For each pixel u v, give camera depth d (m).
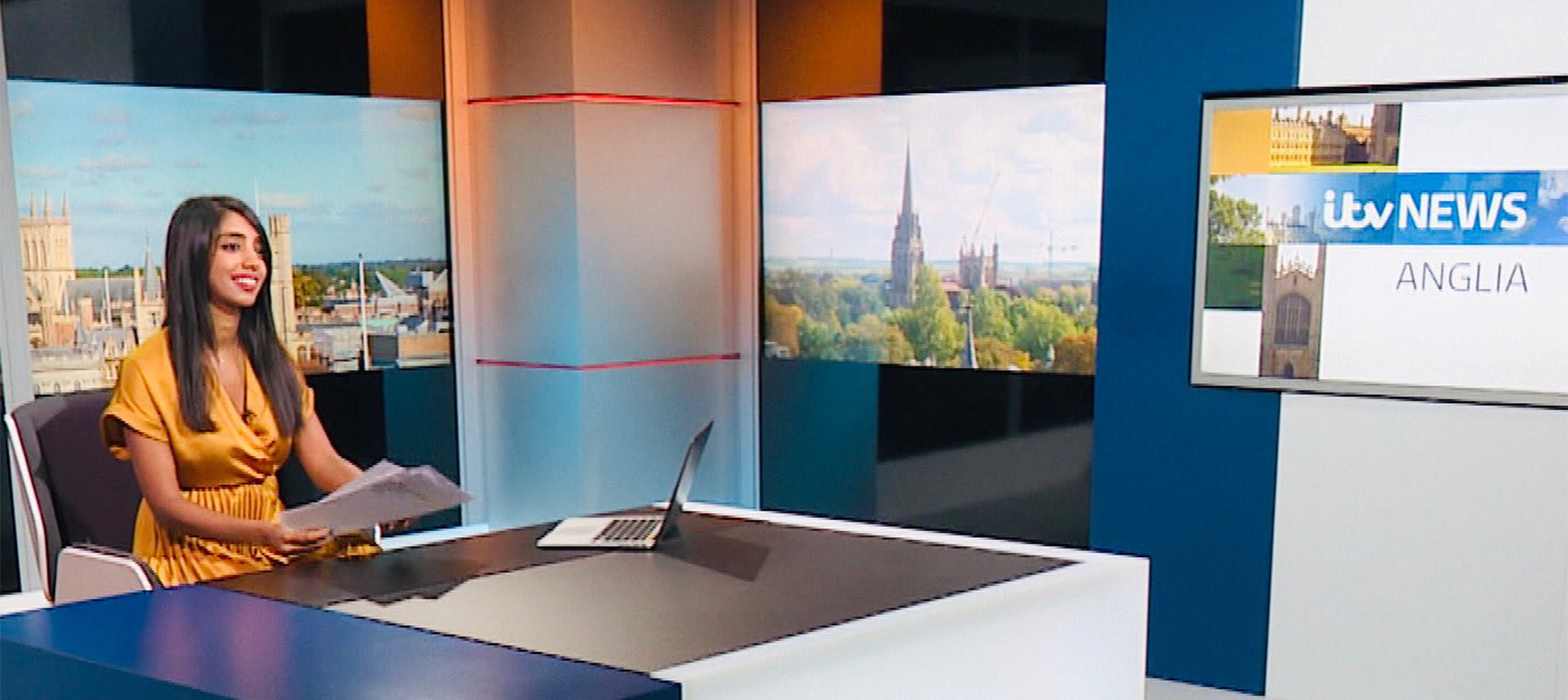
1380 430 3.91
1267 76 3.96
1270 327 4.04
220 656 1.98
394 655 2.00
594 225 5.34
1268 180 4.00
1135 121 4.20
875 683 2.27
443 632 2.20
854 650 2.22
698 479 5.79
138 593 2.39
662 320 5.59
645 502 5.62
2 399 4.45
